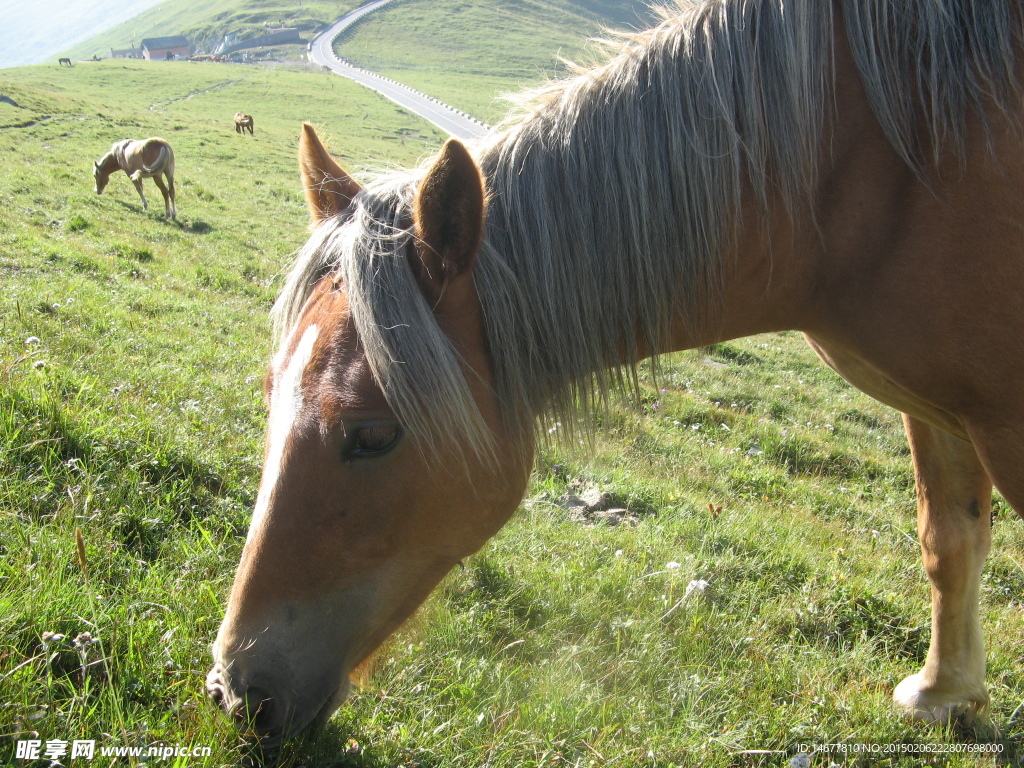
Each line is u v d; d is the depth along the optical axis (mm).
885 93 2207
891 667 3320
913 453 3010
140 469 3510
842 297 2373
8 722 1911
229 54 122750
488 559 3492
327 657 2010
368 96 71562
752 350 13625
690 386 9602
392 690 2531
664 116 2271
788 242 2369
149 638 2395
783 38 2244
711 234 2277
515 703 2576
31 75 64562
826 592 3768
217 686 1993
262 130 46156
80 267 9164
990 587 4633
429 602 3092
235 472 3836
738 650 3203
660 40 2379
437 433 1972
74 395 4066
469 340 2111
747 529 4559
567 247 2207
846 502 6145
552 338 2207
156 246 12820
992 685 3344
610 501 4961
